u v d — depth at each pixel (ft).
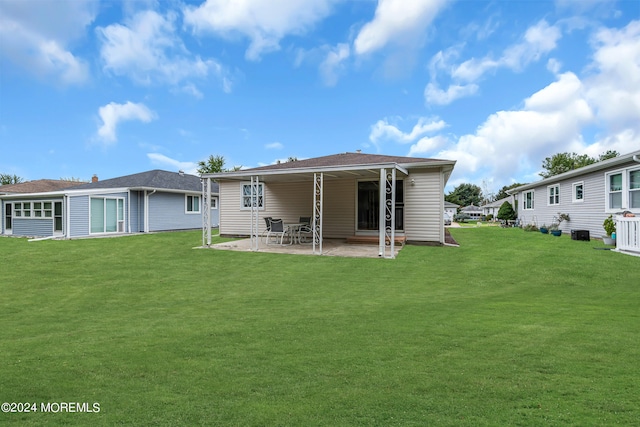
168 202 74.08
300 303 19.75
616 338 12.87
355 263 31.65
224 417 8.23
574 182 54.29
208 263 32.81
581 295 20.79
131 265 32.12
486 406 8.45
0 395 9.49
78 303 20.34
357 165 35.40
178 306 19.52
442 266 30.07
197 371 10.80
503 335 13.46
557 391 9.09
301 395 9.21
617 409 8.18
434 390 9.32
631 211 39.99
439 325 14.96
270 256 35.81
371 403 8.72
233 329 14.99
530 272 27.25
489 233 58.70
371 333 14.11
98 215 62.64
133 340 13.79
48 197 61.00
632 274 25.61
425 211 42.83
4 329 15.58
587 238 45.32
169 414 8.41
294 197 51.52
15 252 40.29
